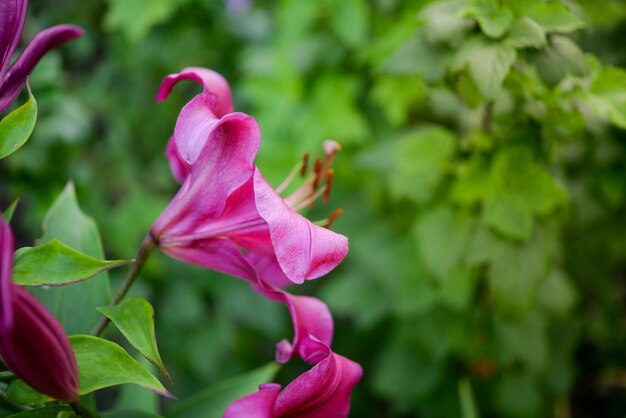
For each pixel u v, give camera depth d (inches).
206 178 23.4
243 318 71.1
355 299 61.1
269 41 71.8
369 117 67.3
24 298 19.7
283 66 64.4
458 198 38.4
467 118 40.2
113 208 74.1
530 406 58.1
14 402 22.3
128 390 32.2
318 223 28.2
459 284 47.7
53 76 46.6
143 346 22.7
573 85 33.6
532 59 31.7
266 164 61.9
